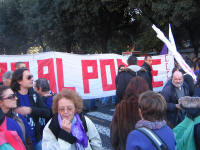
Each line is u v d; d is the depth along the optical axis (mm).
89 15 18188
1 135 1992
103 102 10102
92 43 23016
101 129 6184
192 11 11070
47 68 6684
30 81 2939
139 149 1754
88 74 7344
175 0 11531
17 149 2016
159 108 1867
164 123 1900
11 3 25609
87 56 7371
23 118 2791
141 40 18062
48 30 20219
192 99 2531
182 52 17656
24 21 23250
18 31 26938
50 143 2086
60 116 2150
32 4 20156
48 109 3094
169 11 11977
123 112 2447
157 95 1960
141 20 20109
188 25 14078
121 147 2428
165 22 13508
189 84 4262
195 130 2406
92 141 2295
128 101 2479
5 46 29922
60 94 2174
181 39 16812
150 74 6219
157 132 1826
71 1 17703
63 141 2076
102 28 20953
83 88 7258
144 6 14273
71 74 7043
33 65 6578
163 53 9758
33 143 2951
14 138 2041
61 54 6867
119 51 30484
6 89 2459
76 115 2197
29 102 2965
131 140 1826
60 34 20234
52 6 19344
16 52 34438
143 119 1929
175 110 3652
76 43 26219
